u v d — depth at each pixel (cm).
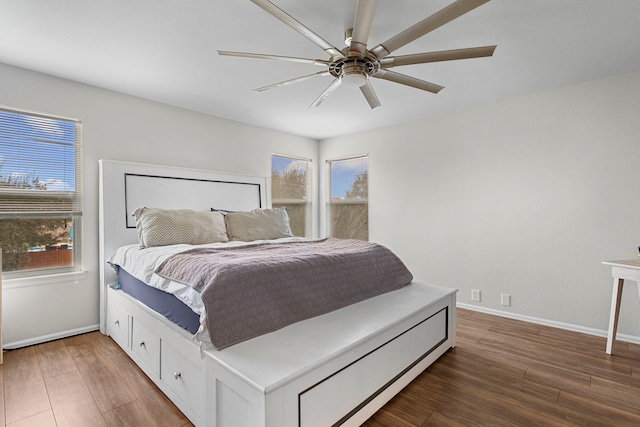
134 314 226
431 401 184
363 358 166
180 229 273
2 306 242
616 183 267
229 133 394
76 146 283
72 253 282
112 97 301
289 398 129
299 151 480
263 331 165
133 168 304
